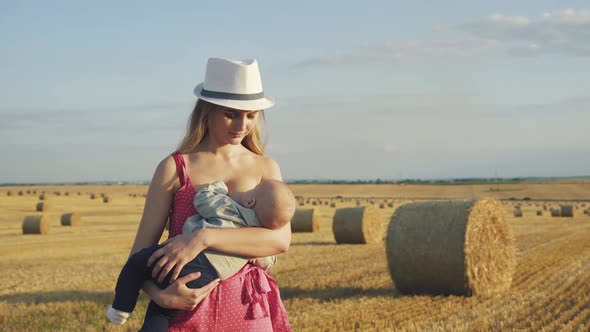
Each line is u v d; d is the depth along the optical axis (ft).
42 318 29.35
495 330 24.67
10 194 217.97
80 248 70.13
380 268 47.42
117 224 115.75
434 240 34.99
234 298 9.63
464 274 34.09
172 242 9.34
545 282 38.52
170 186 10.28
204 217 9.82
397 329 24.84
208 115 10.46
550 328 24.88
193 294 9.16
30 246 72.69
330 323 26.53
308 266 49.60
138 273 9.47
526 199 260.21
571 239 71.67
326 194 306.14
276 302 10.52
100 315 30.01
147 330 9.31
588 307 28.89
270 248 9.78
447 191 308.40
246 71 10.15
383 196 283.38
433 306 31.19
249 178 10.62
